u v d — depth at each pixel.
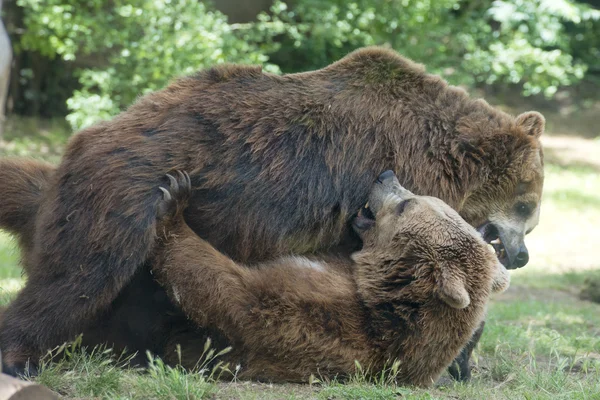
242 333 9.69
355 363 9.70
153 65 29.81
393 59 11.33
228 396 8.96
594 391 9.90
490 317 15.66
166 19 29.67
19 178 11.31
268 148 10.41
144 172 9.88
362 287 10.07
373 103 10.95
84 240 9.62
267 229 10.40
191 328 10.17
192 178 10.19
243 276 9.77
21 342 9.53
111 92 32.34
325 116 10.70
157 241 9.86
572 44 52.28
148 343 10.40
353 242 10.95
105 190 9.70
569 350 13.38
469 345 10.99
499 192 11.46
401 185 10.84
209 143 10.27
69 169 9.98
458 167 11.09
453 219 10.06
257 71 10.91
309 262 10.30
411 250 9.95
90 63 37.41
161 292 10.23
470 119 11.37
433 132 11.10
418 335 9.81
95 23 30.66
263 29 33.22
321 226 10.64
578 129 48.44
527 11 39.72
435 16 35.91
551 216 33.19
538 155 11.69
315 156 10.55
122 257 9.62
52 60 38.16
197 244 9.87
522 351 12.89
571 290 21.75
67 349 9.78
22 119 37.28
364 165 10.73
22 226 11.28
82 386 8.89
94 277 9.59
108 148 9.95
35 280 9.75
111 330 10.35
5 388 6.55
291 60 36.31
